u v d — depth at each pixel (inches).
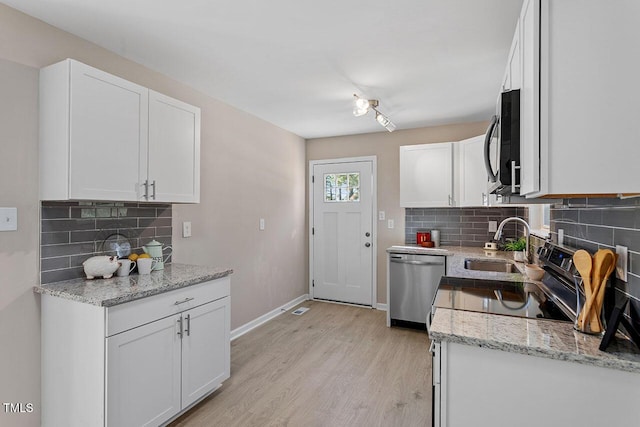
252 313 141.9
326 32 77.4
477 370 47.2
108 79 74.3
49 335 71.4
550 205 89.7
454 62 92.8
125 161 77.8
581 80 41.2
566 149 41.8
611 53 40.3
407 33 77.8
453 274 90.4
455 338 47.3
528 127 46.4
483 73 100.0
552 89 42.3
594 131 40.8
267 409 84.6
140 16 71.4
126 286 73.6
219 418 80.9
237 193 133.3
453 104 127.7
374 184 171.2
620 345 43.8
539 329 49.9
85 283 76.1
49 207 75.0
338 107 132.0
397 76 102.0
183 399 79.4
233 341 127.4
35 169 72.4
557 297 64.2
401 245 163.2
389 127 127.3
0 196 67.4
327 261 182.1
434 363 52.8
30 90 71.4
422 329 140.6
